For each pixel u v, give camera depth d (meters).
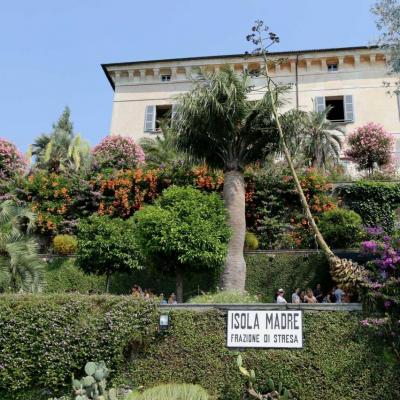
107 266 15.95
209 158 17.08
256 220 20.48
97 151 25.62
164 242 14.20
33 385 9.72
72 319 9.91
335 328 9.49
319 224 18.67
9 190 23.08
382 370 9.04
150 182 21.73
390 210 20.88
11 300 10.14
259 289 17.06
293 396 9.13
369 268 11.04
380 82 29.41
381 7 16.11
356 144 25.52
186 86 31.25
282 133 15.36
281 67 30.34
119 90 31.81
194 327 9.91
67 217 21.89
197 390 8.89
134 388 9.51
